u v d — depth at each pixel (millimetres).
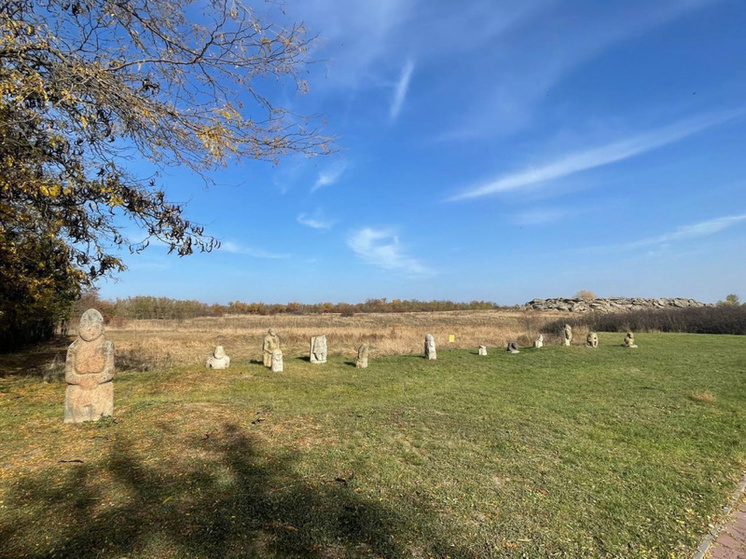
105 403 6164
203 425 5934
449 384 11367
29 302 11906
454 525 3689
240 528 3338
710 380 12180
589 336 22156
